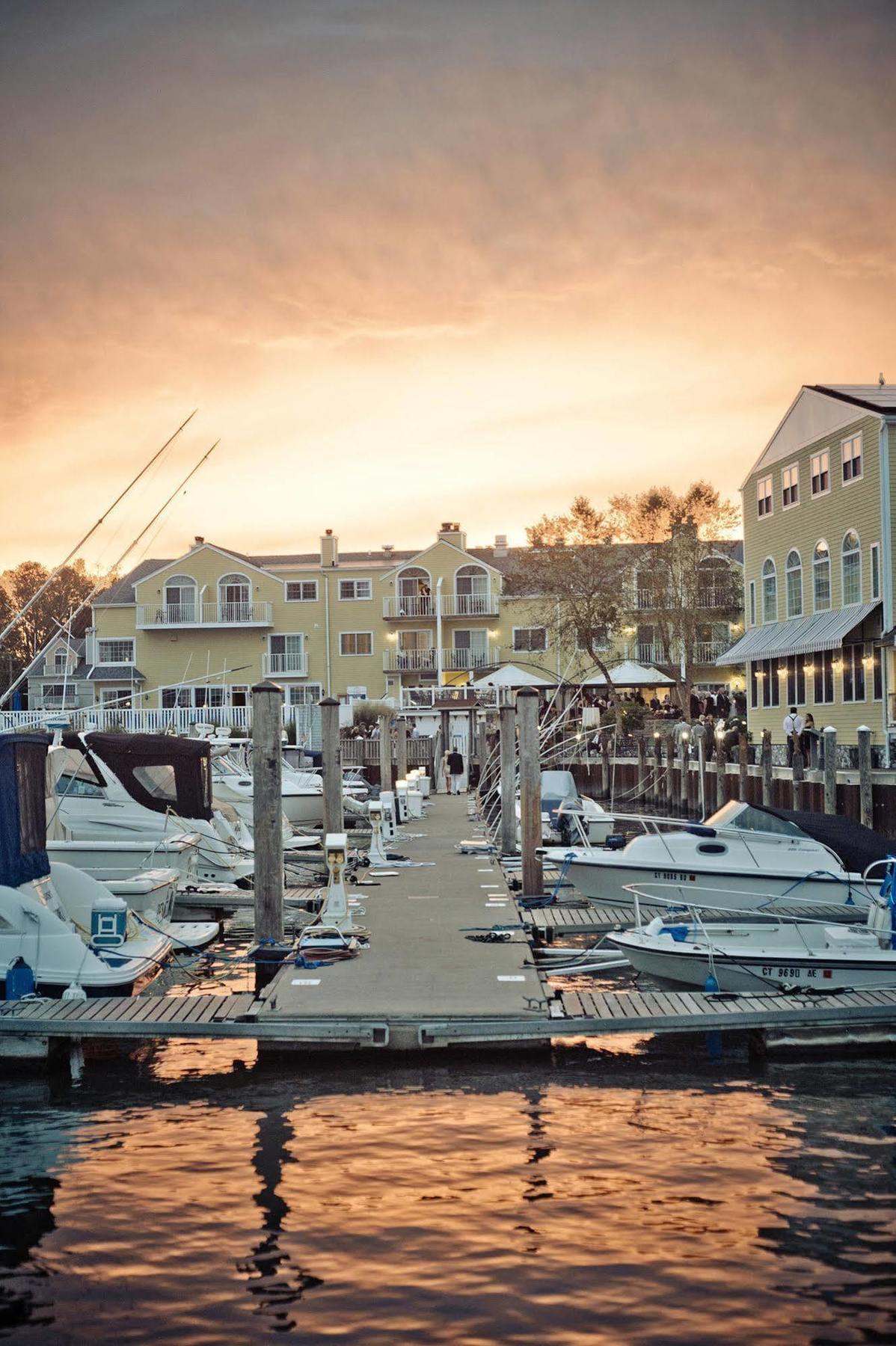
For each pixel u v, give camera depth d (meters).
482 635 72.88
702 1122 10.41
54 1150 9.91
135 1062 12.31
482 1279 7.57
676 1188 8.94
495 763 37.56
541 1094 11.18
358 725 59.28
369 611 73.25
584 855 18.17
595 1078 11.66
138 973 13.95
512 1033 11.77
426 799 42.88
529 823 19.95
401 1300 7.34
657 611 59.69
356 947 14.87
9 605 112.31
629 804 48.16
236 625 72.69
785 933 14.38
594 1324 7.03
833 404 40.22
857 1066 12.07
